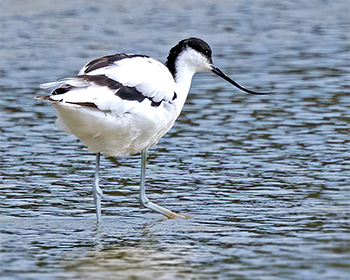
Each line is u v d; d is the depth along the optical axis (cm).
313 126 1536
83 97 890
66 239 923
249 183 1171
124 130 948
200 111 1686
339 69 2111
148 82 953
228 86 1936
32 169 1268
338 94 1816
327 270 775
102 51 2308
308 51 2378
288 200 1077
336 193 1104
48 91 1873
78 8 2984
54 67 2125
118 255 854
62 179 1216
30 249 877
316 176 1199
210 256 841
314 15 3023
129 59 965
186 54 1070
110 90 913
